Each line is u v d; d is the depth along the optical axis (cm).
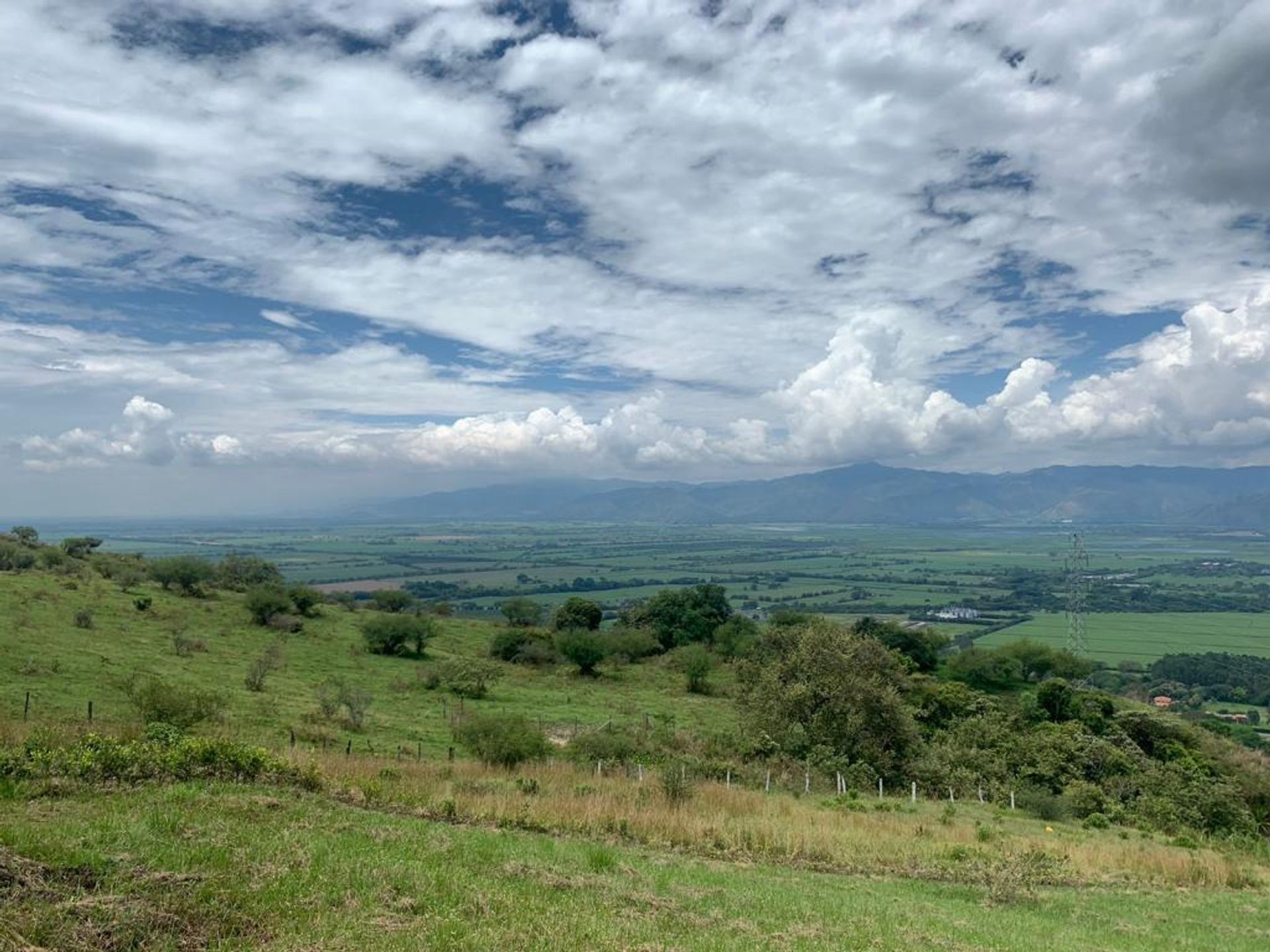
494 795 2375
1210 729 7594
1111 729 6525
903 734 5112
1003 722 6128
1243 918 2138
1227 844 3778
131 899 1017
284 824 1545
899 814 3500
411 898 1181
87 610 6488
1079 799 4488
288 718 3978
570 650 7494
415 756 3375
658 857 1947
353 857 1343
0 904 946
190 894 1062
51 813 1414
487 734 3575
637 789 2867
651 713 5838
